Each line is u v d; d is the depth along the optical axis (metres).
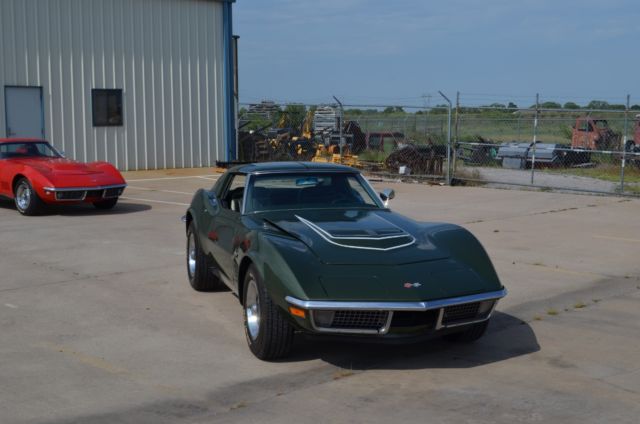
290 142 23.98
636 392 4.85
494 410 4.54
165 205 14.71
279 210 6.48
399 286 5.08
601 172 21.64
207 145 23.30
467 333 5.70
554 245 10.26
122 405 4.65
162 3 21.81
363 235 5.75
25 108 19.39
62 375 5.20
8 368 5.34
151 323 6.49
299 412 4.53
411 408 4.58
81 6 20.19
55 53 19.80
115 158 21.25
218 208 6.97
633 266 8.91
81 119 20.45
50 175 12.92
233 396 4.80
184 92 22.58
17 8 19.06
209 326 6.40
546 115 35.78
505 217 12.95
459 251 5.66
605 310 6.95
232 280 6.32
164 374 5.21
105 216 13.13
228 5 23.23
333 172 6.97
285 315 5.10
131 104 21.44
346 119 28.58
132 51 21.30
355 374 5.20
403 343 5.09
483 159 24.09
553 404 4.63
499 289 5.38
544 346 5.85
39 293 7.58
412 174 20.20
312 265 5.21
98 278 8.25
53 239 10.76
